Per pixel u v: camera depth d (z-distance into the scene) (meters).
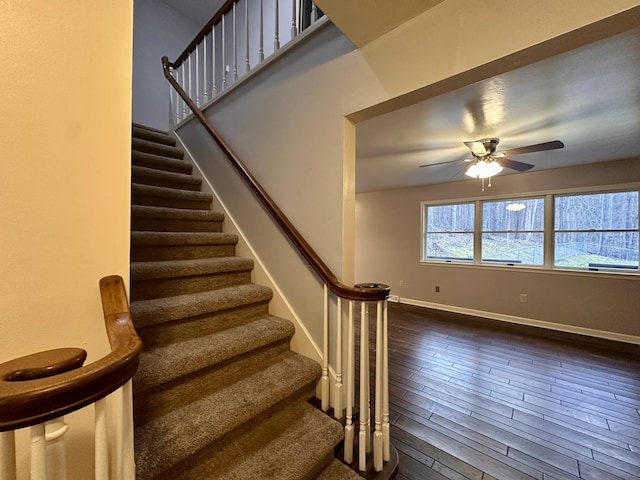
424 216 5.41
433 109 2.14
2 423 0.42
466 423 1.96
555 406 2.17
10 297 0.64
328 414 1.63
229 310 1.78
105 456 0.56
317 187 1.75
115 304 0.73
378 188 5.72
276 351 1.79
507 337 3.66
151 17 4.55
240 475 1.17
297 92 1.87
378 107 1.49
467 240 4.95
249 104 2.25
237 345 1.51
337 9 1.25
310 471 1.30
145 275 1.60
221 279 2.01
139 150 2.74
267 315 2.01
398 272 5.71
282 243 1.99
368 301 1.39
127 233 0.81
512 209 4.46
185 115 3.31
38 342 0.67
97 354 0.76
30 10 0.66
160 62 4.64
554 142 2.31
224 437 1.28
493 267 4.55
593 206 3.80
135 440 1.07
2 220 0.63
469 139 2.79
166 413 1.23
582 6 0.93
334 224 1.66
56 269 0.70
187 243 2.05
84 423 0.77
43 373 0.50
